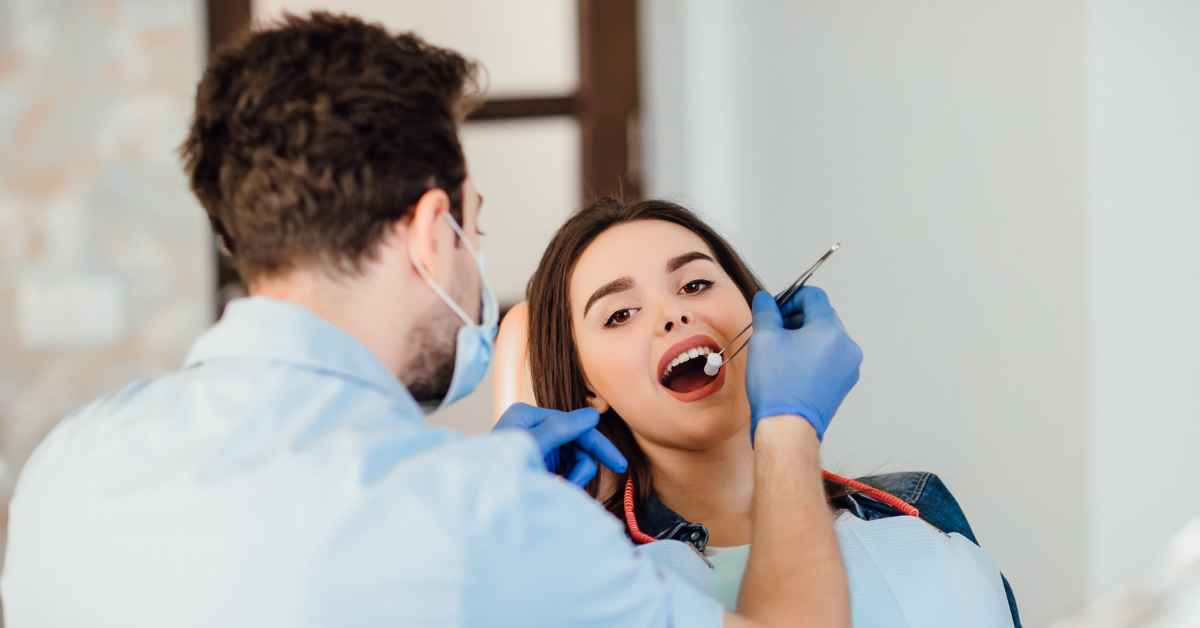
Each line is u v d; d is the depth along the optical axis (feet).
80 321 9.08
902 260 7.98
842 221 8.20
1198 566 4.41
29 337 9.11
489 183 8.99
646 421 4.17
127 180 9.04
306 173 2.92
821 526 3.23
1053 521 7.53
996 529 7.68
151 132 9.02
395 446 2.72
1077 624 4.66
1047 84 7.43
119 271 9.07
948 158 7.82
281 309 2.97
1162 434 7.27
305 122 2.92
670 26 8.73
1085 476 7.43
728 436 4.17
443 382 3.28
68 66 9.00
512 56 9.05
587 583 2.70
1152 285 7.24
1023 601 7.58
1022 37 7.50
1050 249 7.50
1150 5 7.13
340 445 2.69
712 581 3.76
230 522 2.63
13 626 2.99
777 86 8.41
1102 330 7.37
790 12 8.32
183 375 3.02
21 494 3.06
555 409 4.36
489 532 2.57
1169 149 7.15
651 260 4.25
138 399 3.00
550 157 8.97
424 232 3.05
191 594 2.61
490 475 2.66
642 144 8.78
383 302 3.07
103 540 2.75
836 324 3.67
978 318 7.74
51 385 9.11
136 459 2.83
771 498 3.30
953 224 7.81
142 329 9.09
